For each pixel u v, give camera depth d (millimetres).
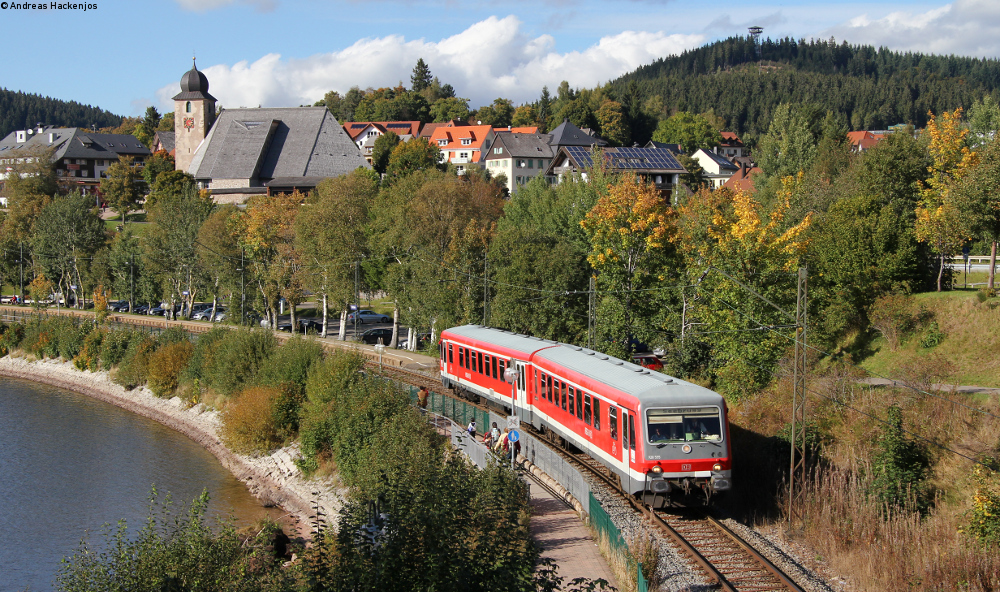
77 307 103188
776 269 35719
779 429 29656
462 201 63406
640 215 43875
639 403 22500
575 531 22172
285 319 90562
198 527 20375
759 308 35375
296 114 144750
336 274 68625
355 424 36750
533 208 69000
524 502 22609
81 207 103688
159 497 41062
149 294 95875
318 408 41500
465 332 40906
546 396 30516
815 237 43719
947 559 20156
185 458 48219
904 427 27625
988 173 37562
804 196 51875
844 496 24172
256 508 39156
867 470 25781
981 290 38531
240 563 19234
